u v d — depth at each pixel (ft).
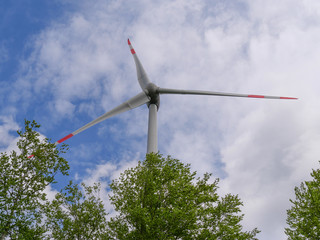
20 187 43.37
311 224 45.93
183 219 39.93
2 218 39.32
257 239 43.68
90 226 47.42
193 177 47.26
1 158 44.04
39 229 42.37
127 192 47.03
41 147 48.19
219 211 44.45
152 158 51.19
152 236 39.09
